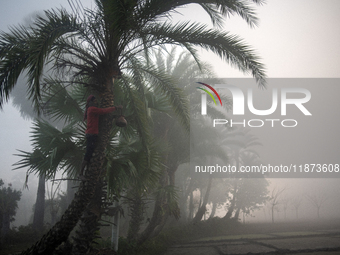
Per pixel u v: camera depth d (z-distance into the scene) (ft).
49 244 20.40
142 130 25.80
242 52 24.68
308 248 43.68
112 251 29.50
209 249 49.03
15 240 58.18
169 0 21.53
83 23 21.84
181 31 24.32
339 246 44.93
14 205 67.46
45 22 20.08
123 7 18.98
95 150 21.34
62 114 26.99
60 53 23.52
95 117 21.39
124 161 23.77
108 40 22.40
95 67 22.94
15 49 19.31
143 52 27.48
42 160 22.72
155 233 52.65
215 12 27.25
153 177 26.12
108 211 32.40
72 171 26.30
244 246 51.13
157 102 31.55
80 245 24.25
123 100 28.50
